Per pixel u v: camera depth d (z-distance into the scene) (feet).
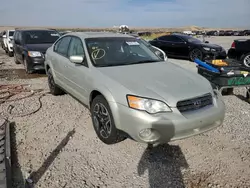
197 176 8.74
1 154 9.70
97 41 13.47
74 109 15.30
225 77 15.83
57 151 10.32
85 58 12.51
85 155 10.04
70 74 13.80
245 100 17.38
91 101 11.85
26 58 25.27
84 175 8.77
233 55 30.30
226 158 9.85
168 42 40.40
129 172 8.96
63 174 8.80
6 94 18.58
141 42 15.28
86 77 11.87
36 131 12.17
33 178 8.55
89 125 12.96
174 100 9.17
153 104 9.05
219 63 17.28
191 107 9.48
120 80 10.27
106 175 8.79
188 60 38.88
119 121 9.62
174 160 9.71
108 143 10.73
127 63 12.57
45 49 25.09
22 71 28.37
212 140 11.30
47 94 18.51
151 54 14.39
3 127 12.42
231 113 14.75
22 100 17.03
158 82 10.22
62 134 11.88
